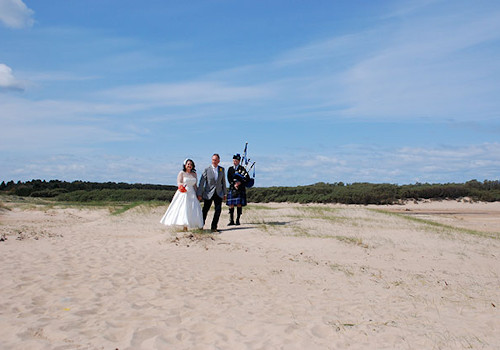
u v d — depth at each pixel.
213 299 6.21
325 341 4.62
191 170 11.85
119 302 5.78
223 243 10.92
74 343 4.20
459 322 5.46
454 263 10.16
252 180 13.95
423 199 41.53
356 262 9.71
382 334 4.88
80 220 20.20
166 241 10.90
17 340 4.18
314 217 16.81
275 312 5.72
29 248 9.73
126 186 47.06
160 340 4.42
